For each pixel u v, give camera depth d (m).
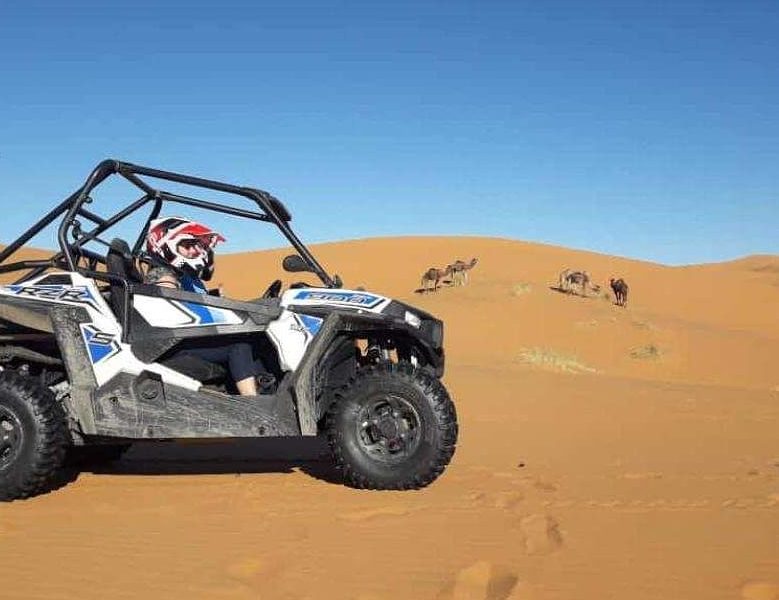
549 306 41.62
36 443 5.70
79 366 6.05
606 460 7.55
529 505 5.53
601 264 70.62
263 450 7.69
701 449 8.46
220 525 5.04
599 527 4.99
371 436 5.94
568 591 3.90
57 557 4.44
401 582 4.02
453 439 5.82
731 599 3.82
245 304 6.04
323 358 6.06
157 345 6.04
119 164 6.30
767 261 104.31
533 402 13.02
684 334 39.06
